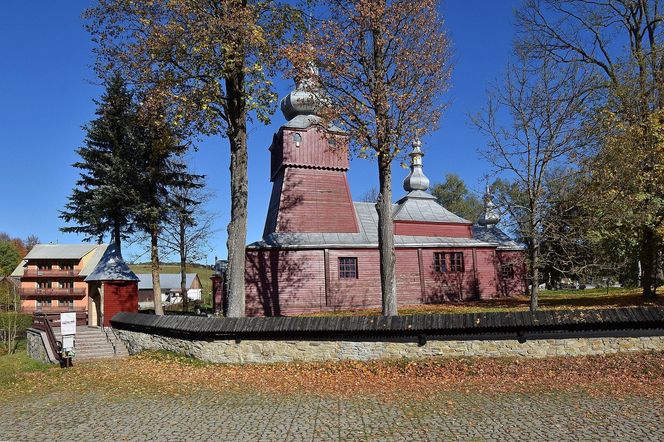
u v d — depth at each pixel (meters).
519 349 14.91
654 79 24.08
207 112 19.23
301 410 10.78
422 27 18.73
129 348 24.00
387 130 18.52
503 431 8.82
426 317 15.58
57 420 10.85
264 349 16.61
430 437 8.62
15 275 72.12
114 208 30.31
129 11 18.91
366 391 12.50
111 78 30.53
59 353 21.66
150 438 9.17
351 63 18.62
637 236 23.84
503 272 35.25
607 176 20.27
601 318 14.60
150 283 76.06
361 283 29.14
